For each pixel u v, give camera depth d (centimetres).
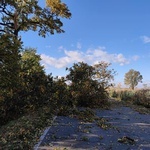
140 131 966
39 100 1331
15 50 1388
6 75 1355
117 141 805
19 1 2523
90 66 1612
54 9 2702
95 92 1505
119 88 2816
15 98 1295
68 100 1395
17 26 2595
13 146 694
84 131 898
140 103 1908
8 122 1185
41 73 1417
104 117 1208
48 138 796
